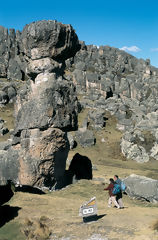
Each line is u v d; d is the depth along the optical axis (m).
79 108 79.94
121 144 62.78
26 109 24.33
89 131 65.00
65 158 25.80
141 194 21.03
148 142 63.22
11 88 79.31
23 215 14.78
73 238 11.27
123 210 14.59
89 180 28.30
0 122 65.44
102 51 132.00
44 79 24.16
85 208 12.31
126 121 74.12
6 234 12.52
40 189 23.34
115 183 15.35
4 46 108.81
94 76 95.75
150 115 76.69
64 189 25.03
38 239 11.63
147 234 10.60
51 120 23.42
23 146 23.80
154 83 113.00
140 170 49.09
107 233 11.27
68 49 25.16
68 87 24.97
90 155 58.66
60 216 14.35
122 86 103.50
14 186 20.23
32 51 24.28
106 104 83.94
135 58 135.50
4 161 23.59
